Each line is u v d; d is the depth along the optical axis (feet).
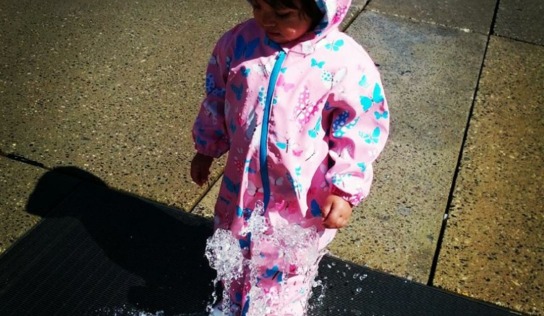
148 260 4.99
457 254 5.16
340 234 5.27
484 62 7.38
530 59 7.50
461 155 6.11
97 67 6.95
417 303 4.77
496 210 5.56
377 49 7.47
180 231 5.23
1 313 4.55
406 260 5.09
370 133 3.98
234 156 4.06
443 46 7.59
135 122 6.27
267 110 3.88
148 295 4.74
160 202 5.48
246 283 4.35
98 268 4.91
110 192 5.52
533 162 6.09
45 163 5.76
